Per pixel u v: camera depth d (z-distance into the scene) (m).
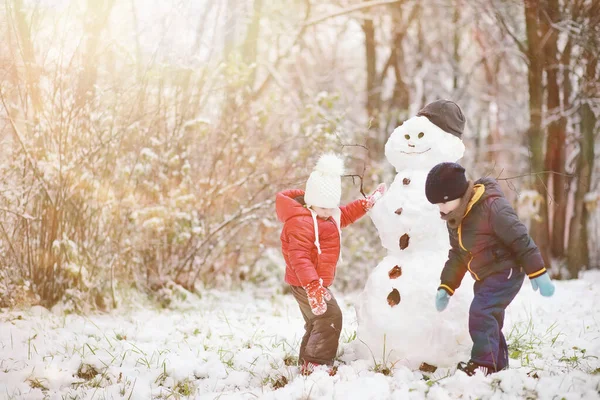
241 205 7.90
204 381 4.20
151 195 7.10
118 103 6.71
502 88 15.78
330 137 7.75
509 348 4.65
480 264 3.77
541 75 9.81
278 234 8.68
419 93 14.35
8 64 6.12
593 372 3.91
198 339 5.20
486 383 3.56
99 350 4.77
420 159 4.26
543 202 9.96
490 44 14.09
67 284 6.28
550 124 10.08
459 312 3.98
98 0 6.73
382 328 4.06
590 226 11.35
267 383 4.09
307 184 4.14
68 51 6.38
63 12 6.28
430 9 15.30
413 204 4.12
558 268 10.10
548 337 5.07
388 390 3.64
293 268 4.00
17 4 6.22
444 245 4.16
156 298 7.15
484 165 15.41
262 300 7.69
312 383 3.78
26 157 6.09
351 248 9.11
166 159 7.18
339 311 4.15
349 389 3.64
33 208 6.24
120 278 6.94
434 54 15.73
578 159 9.86
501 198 3.70
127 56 6.94
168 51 7.34
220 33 10.57
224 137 7.86
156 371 4.30
